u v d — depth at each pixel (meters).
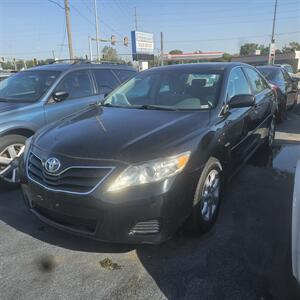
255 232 3.82
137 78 5.07
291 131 9.02
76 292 2.96
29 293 2.96
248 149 5.17
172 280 3.08
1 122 4.96
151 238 3.09
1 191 5.06
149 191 3.00
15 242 3.72
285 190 4.98
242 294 2.89
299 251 2.31
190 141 3.37
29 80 6.07
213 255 3.41
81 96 6.25
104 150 3.18
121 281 3.08
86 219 3.12
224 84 4.46
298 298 2.82
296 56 68.94
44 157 3.36
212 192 3.79
